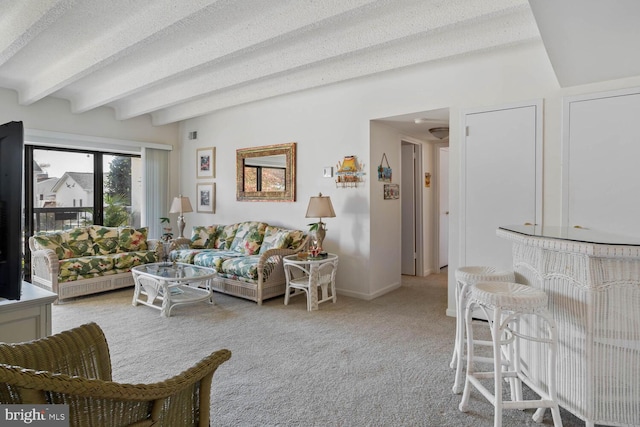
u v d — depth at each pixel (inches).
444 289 201.5
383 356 114.1
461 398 90.6
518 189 138.1
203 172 253.6
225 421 80.5
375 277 185.2
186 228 265.7
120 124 238.5
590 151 125.2
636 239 75.1
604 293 71.4
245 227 213.6
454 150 151.7
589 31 86.1
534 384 86.0
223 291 184.5
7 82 186.2
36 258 183.6
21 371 31.9
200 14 105.5
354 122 182.4
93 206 236.7
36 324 82.0
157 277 153.2
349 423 80.3
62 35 134.0
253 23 123.0
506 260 140.9
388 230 195.9
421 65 154.3
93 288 182.9
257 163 222.7
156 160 256.2
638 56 101.1
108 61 139.4
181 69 148.2
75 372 50.6
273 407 86.1
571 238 75.9
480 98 145.5
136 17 121.3
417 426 79.4
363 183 180.7
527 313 73.5
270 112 215.9
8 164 75.2
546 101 132.6
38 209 215.5
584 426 78.5
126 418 38.2
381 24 121.0
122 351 117.0
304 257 175.5
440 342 125.5
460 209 150.3
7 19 121.6
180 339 127.3
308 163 200.1
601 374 71.7
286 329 137.7
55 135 209.8
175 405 43.5
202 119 253.6
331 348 120.1
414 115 167.6
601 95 123.0
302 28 112.4
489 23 122.6
